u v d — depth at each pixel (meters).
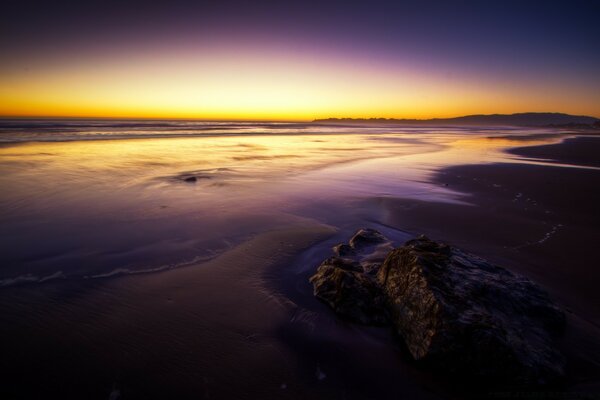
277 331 4.18
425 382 3.39
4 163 15.35
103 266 5.88
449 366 3.41
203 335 4.08
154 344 3.90
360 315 4.36
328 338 4.05
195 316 4.46
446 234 7.82
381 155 24.17
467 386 3.33
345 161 20.27
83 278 5.43
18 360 3.57
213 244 7.01
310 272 5.83
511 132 77.62
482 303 3.83
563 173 16.67
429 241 5.45
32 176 12.83
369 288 4.67
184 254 6.48
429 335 3.54
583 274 5.76
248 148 25.80
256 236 7.50
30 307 4.57
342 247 6.54
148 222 8.27
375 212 9.59
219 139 33.50
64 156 18.09
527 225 8.50
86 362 3.58
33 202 9.61
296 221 8.66
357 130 70.88
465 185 13.62
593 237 7.64
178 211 9.22
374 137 46.09
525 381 3.20
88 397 3.15
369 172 16.47
